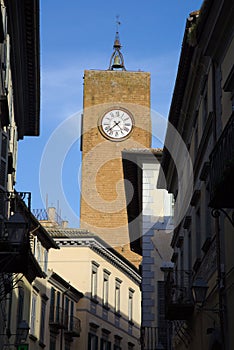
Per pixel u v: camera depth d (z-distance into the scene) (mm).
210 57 19953
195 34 19766
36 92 27688
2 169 22469
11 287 25859
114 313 53000
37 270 30906
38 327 40656
